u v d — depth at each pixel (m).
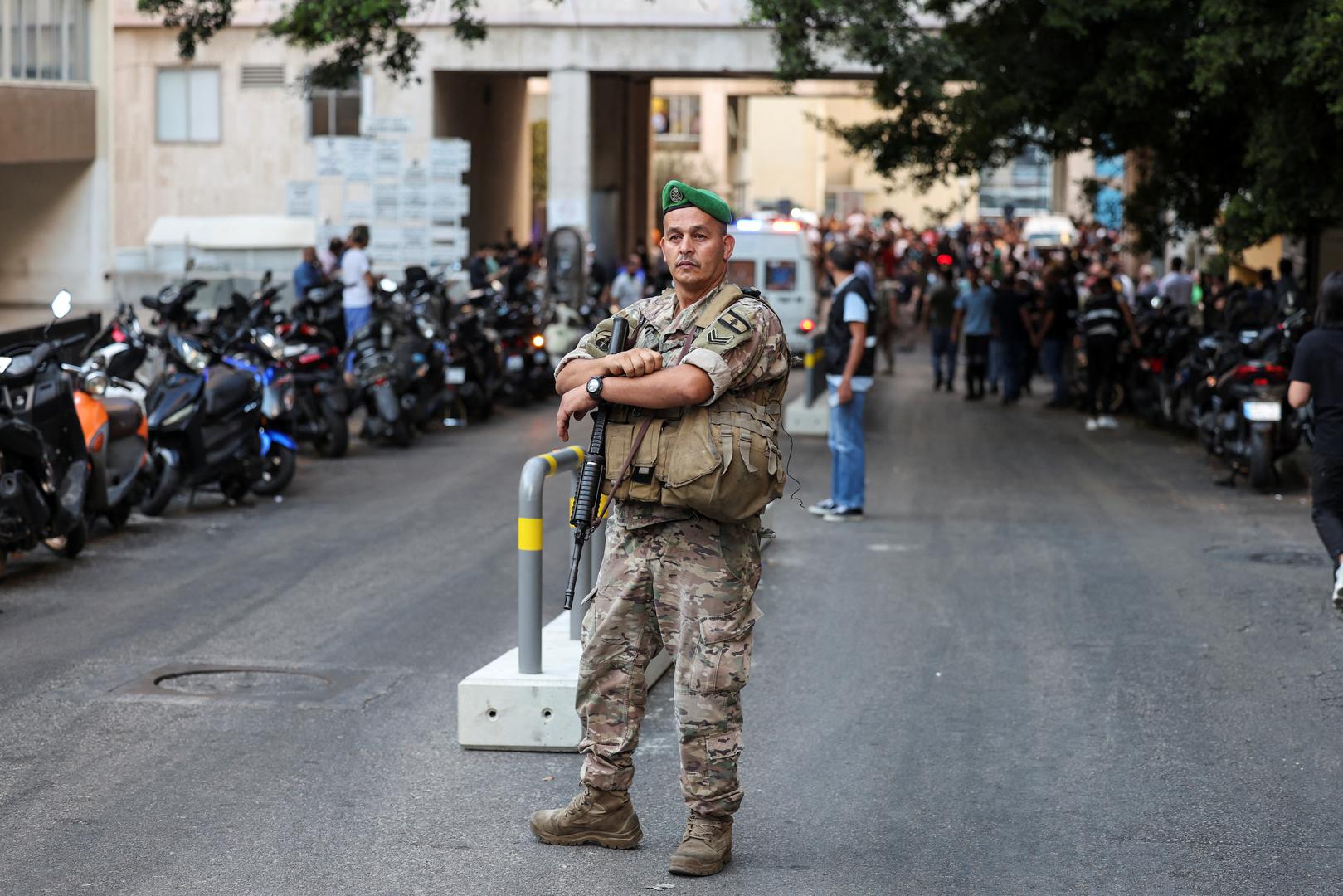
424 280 24.31
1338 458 10.53
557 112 43.56
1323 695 9.14
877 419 27.39
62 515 12.51
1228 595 12.05
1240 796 7.34
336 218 44.88
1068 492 18.19
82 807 7.07
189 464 15.59
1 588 12.04
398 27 24.27
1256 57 19.39
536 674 8.07
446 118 45.97
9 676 9.39
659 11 43.09
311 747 8.01
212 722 8.46
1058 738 8.26
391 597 11.81
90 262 37.12
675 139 88.88
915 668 9.77
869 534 14.95
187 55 24.89
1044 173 109.31
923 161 25.84
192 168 45.19
